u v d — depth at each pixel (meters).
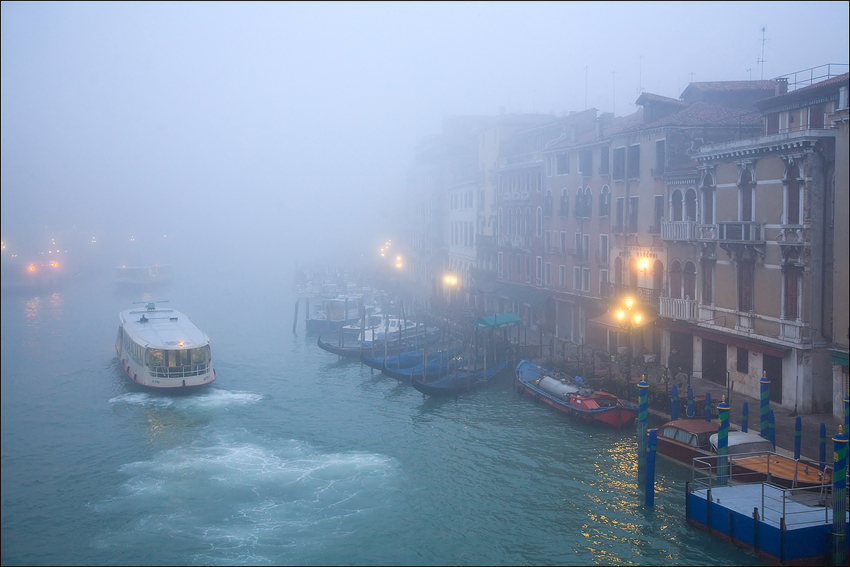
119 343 44.06
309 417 32.25
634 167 36.62
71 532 20.78
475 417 31.34
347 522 21.31
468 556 19.30
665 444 24.94
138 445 28.25
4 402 34.22
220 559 19.19
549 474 24.44
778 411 26.66
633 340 37.00
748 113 34.62
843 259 25.17
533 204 48.84
